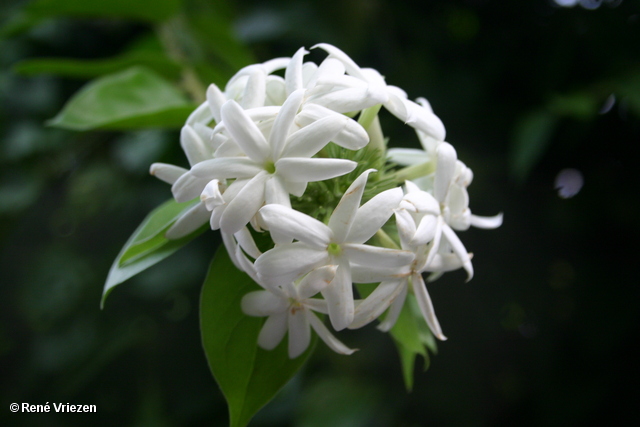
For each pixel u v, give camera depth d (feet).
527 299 1.19
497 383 1.22
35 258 1.32
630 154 1.10
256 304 0.71
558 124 1.11
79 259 1.27
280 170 0.66
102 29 1.27
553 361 1.17
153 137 1.14
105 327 1.22
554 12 1.14
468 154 1.16
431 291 1.21
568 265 1.17
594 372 1.13
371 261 0.66
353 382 1.24
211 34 1.11
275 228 0.64
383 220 0.66
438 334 0.69
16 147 1.17
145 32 1.29
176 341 1.22
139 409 1.20
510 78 1.17
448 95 1.17
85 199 1.30
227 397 0.74
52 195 1.30
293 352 0.73
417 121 0.71
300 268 0.65
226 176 0.66
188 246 1.14
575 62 1.13
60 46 1.25
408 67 1.19
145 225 0.75
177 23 1.11
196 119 0.72
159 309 1.22
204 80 1.03
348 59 0.71
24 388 1.24
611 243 1.13
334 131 0.65
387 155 0.80
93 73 1.00
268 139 0.67
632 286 1.10
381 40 1.20
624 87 1.03
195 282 1.14
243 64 1.12
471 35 1.21
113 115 0.89
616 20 1.08
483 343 1.21
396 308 0.70
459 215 0.73
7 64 1.21
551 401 1.15
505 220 1.17
